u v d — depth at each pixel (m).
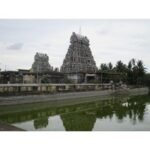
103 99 59.69
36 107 41.47
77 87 65.06
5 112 35.09
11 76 59.34
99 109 39.69
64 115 33.03
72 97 56.81
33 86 52.25
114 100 56.81
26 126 24.78
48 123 26.66
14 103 42.00
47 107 41.97
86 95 61.66
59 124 26.08
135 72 103.62
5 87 46.53
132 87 89.06
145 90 94.12
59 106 43.91
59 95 52.84
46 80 67.12
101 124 25.88
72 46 87.75
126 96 70.38
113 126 24.75
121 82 87.69
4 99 40.34
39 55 107.06
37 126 24.78
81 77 74.25
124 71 102.00
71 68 85.19
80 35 91.12
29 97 45.06
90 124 25.88
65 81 70.75
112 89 75.38
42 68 106.00
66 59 88.62
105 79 80.62
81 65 86.94
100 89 70.56
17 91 44.78
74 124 26.00
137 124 25.80
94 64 95.38
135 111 36.81
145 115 32.50
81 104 47.78
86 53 91.25
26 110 37.59
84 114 33.94
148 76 105.25
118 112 35.84
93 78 78.06
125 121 27.72
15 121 28.06
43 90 52.25
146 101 53.81
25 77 63.34
